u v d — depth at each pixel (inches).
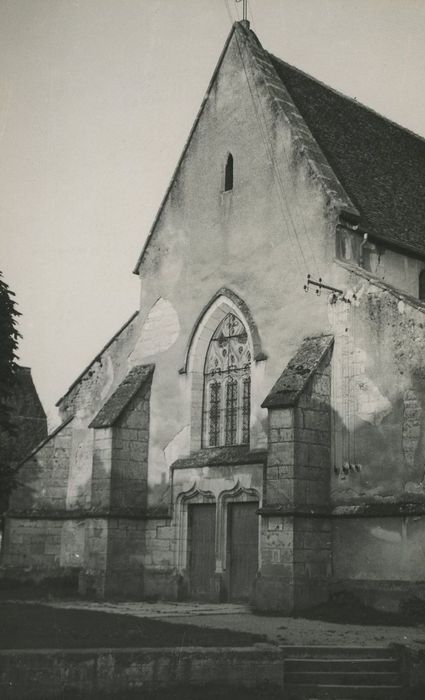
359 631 719.1
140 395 1101.7
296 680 586.6
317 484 893.8
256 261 1029.8
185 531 1035.9
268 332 997.8
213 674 543.2
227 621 775.7
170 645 557.6
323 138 1101.1
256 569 956.0
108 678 517.7
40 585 1152.8
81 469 1186.0
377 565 852.0
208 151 1123.3
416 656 589.0
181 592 1016.2
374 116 1305.4
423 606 802.8
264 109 1059.3
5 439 1615.4
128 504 1066.7
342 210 949.8
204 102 1143.6
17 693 494.0
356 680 590.6
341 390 915.4
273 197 1026.1
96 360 1207.6
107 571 1029.8
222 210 1086.4
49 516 1174.3
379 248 994.1
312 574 869.2
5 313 1042.1
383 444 870.4
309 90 1199.6
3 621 656.4
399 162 1208.8
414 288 1024.2
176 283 1124.5
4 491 1077.1
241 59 1107.3
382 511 850.8
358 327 912.9
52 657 506.3
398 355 874.1
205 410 1069.1
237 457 989.8
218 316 1073.5
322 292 952.3
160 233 1162.6
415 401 851.4
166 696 518.9
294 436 884.0
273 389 919.7
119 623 658.8
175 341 1107.3
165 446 1083.3
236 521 991.0
